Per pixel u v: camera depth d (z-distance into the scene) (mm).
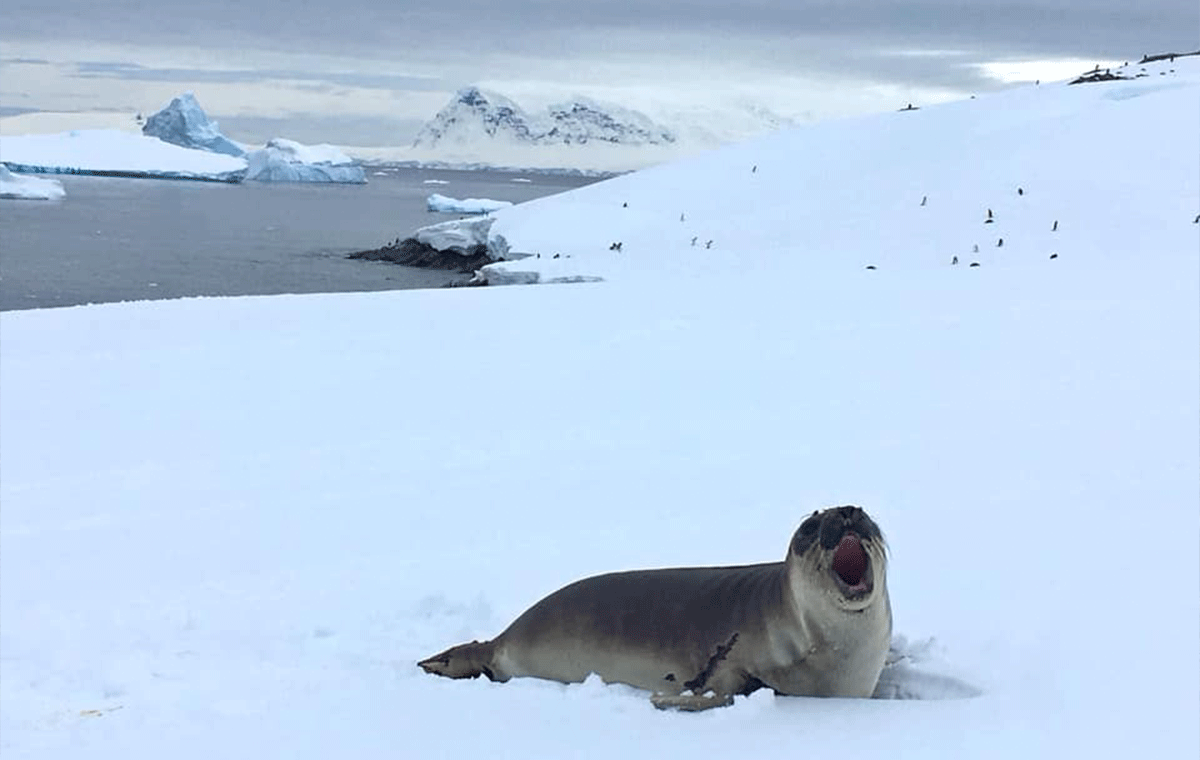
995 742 2990
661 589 4008
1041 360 11219
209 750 3211
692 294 18125
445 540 6094
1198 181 28641
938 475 7055
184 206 80812
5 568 5844
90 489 7539
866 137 39781
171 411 9922
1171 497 6000
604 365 11727
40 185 82812
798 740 3111
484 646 4227
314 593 5199
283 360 12156
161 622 4809
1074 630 3967
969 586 4699
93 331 14000
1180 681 3342
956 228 27875
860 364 11438
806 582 3521
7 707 3697
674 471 7527
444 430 9078
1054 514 5820
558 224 35875
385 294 17891
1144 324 13125
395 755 3096
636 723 3344
